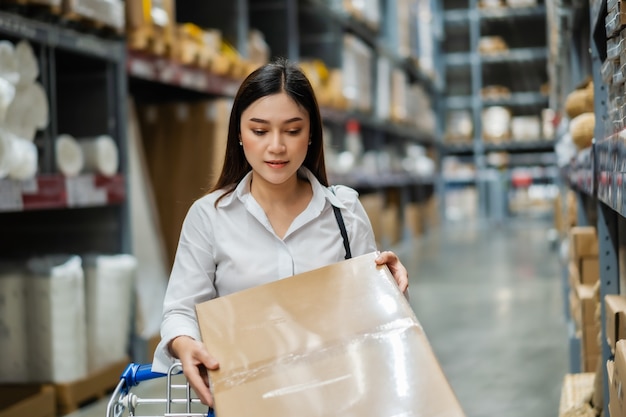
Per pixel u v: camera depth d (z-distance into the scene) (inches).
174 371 63.5
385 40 410.6
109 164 151.8
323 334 55.2
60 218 162.2
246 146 64.1
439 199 598.9
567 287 206.2
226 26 221.5
